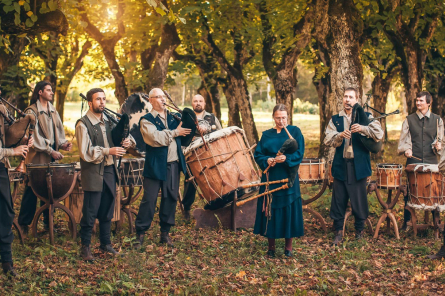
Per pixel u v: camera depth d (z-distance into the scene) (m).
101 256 5.23
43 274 4.58
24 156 4.39
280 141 5.29
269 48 13.14
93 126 5.07
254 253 5.52
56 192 5.58
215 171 6.16
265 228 5.25
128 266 4.90
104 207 5.26
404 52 11.13
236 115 14.40
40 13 6.13
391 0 10.17
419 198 5.94
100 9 12.36
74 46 16.62
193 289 4.33
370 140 5.70
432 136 6.34
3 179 4.31
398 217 7.21
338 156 5.95
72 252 5.30
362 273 4.83
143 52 12.85
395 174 6.11
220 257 5.35
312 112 46.53
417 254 5.41
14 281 4.36
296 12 11.80
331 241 5.97
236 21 11.72
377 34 11.25
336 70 8.70
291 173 5.15
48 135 5.93
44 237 5.96
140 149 7.19
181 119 5.60
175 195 5.70
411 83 10.94
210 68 14.17
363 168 5.80
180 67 13.98
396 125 29.62
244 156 6.35
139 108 7.43
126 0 11.62
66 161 13.13
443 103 13.66
